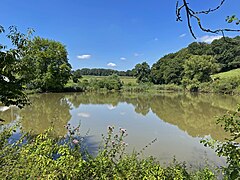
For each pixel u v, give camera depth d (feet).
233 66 209.77
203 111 77.15
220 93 158.61
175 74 208.54
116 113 71.56
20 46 16.60
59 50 140.87
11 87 18.07
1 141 11.48
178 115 68.74
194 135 43.96
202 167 26.55
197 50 238.68
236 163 7.25
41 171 9.30
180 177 11.23
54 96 126.00
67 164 9.55
